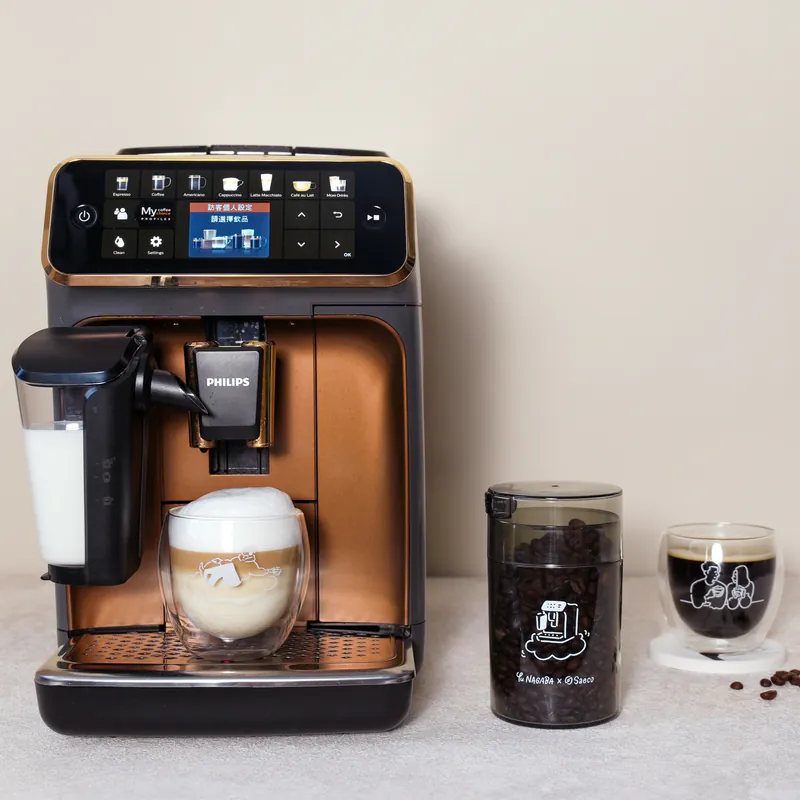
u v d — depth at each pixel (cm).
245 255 74
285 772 63
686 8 122
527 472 124
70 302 73
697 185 123
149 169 75
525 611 71
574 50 122
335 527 78
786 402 124
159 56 123
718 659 87
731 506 124
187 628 71
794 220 123
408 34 122
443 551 125
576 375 124
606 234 123
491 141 122
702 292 123
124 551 70
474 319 123
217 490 76
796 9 122
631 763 65
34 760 66
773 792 60
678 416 124
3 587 118
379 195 75
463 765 64
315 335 77
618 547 73
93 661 69
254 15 123
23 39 122
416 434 77
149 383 70
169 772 64
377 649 73
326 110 123
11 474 124
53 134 122
